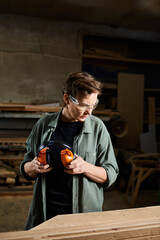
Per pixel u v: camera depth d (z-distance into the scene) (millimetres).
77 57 4785
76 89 971
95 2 3832
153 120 5059
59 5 4008
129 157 3676
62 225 749
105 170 1183
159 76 5402
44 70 4645
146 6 3914
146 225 750
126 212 865
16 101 4559
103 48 5148
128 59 4922
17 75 4535
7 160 3361
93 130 1219
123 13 4262
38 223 1230
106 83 4887
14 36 4477
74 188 1156
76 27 4770
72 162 1017
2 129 3473
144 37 5199
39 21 4574
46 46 4637
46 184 1204
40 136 1263
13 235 680
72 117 1147
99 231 707
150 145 4824
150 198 3492
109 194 3680
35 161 1074
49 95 4684
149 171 3244
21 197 3273
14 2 3949
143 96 5016
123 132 3959
